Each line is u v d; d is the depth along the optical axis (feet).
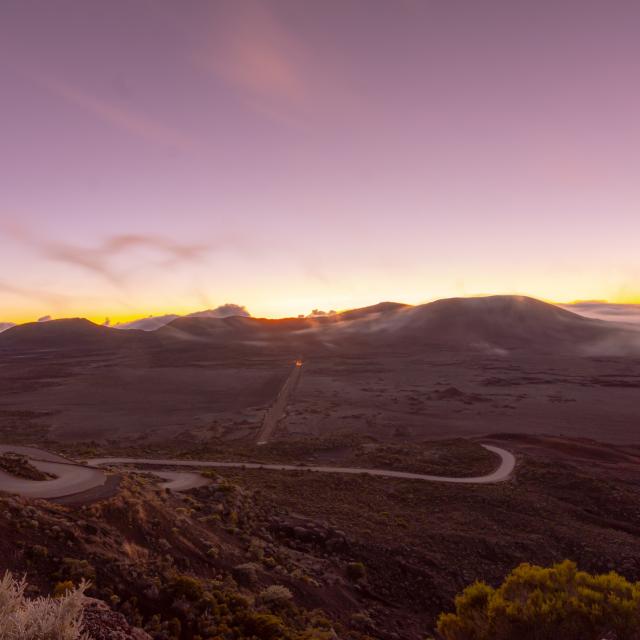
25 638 21.45
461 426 385.70
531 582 49.88
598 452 284.41
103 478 94.22
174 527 83.87
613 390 584.40
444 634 49.60
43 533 60.49
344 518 142.51
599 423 400.67
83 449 233.76
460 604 50.01
